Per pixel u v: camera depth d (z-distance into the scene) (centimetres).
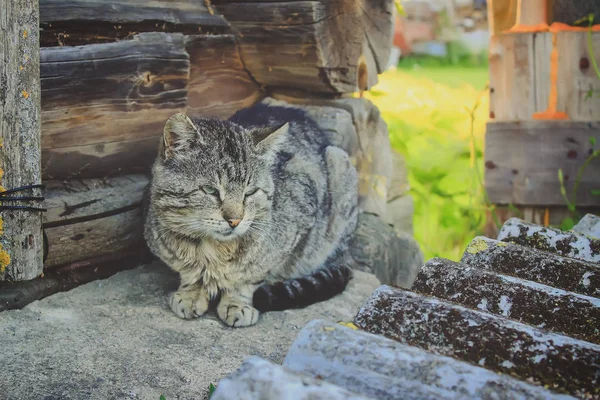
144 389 66
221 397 40
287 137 94
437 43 296
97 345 73
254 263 84
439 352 51
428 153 142
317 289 91
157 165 81
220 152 80
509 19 110
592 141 110
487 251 69
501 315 57
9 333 72
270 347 77
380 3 106
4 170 73
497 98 113
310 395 39
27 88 73
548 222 115
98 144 87
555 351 49
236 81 106
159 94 90
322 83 102
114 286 87
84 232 85
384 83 219
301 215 90
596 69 107
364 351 46
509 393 43
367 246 106
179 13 97
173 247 83
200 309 83
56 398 62
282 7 98
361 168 110
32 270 76
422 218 135
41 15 83
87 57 83
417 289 62
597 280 65
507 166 114
